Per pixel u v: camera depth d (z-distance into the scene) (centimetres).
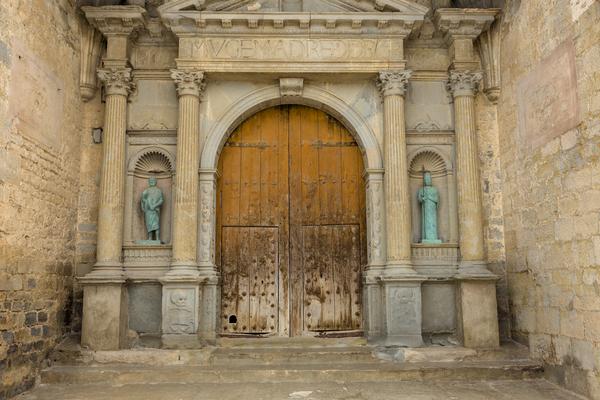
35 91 824
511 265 970
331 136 1069
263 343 970
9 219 744
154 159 1022
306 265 1034
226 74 996
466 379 826
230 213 1041
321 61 990
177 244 941
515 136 956
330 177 1058
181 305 917
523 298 922
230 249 1031
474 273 940
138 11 968
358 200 1051
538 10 862
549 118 835
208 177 993
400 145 979
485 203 1015
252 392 746
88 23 1002
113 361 866
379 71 993
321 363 873
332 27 988
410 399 709
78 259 975
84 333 895
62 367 846
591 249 723
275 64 987
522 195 928
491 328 925
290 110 1070
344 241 1041
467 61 1009
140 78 1021
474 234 966
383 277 934
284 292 1026
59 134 913
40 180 842
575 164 764
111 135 972
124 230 980
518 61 940
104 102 1018
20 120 777
